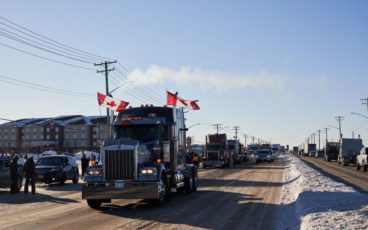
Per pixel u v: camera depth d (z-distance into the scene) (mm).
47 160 29906
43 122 155000
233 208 16203
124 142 16578
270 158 76000
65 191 24375
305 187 20547
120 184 16359
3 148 142125
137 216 14516
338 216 11672
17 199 20188
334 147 82375
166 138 19234
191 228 12227
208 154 55344
